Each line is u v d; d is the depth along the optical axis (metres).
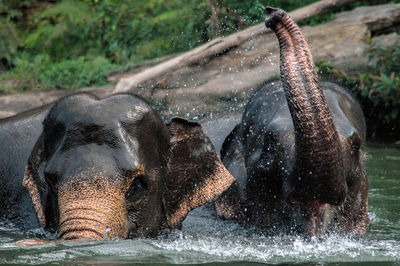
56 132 8.03
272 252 8.17
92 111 8.04
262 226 9.97
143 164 8.05
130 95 8.45
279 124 9.07
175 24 25.92
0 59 27.86
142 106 8.39
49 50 28.45
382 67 20.42
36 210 8.30
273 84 10.59
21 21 30.16
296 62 7.59
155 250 7.77
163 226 8.87
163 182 8.74
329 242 8.82
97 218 7.41
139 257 7.39
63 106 8.20
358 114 10.16
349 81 20.38
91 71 24.16
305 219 9.26
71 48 28.28
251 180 10.05
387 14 23.75
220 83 21.19
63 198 7.48
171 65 21.58
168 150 8.87
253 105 10.52
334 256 8.01
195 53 21.84
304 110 7.39
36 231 9.23
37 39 28.73
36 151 8.38
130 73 24.09
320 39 22.94
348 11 24.95
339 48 22.16
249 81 21.09
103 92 22.47
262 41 22.94
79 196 7.46
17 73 24.95
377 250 8.40
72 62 24.91
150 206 8.43
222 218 10.75
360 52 21.81
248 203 10.26
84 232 7.36
